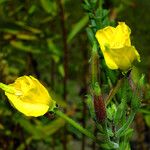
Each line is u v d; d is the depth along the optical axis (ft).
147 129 2.62
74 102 2.42
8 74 2.31
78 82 2.79
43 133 2.16
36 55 2.51
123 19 2.70
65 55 2.24
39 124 2.29
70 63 2.62
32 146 2.58
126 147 1.02
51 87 2.47
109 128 0.99
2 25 2.26
